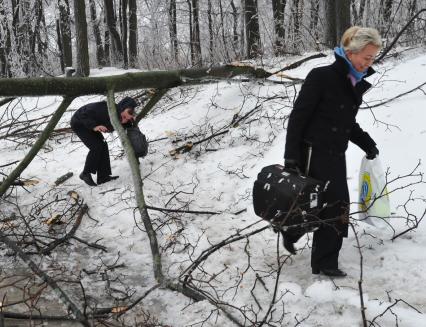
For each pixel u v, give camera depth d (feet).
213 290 12.25
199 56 43.73
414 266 11.79
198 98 26.94
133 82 15.75
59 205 18.16
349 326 10.21
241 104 24.39
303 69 27.27
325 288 11.24
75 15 39.81
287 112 21.93
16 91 13.12
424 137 16.42
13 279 13.17
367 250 12.87
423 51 25.45
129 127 19.85
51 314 11.52
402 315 10.09
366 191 12.95
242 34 52.37
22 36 57.47
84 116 19.20
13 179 13.73
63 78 13.92
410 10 35.50
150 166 21.13
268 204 11.46
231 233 15.17
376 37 10.53
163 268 13.82
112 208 17.74
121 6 69.51
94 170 19.60
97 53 70.18
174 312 11.52
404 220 13.62
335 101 11.05
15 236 15.55
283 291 11.55
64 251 14.93
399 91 20.45
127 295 12.25
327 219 11.12
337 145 11.37
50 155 23.85
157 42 67.51
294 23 45.78
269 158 19.24
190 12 65.10
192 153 21.53
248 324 10.72
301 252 13.47
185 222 16.12
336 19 32.40
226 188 18.47
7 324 10.97
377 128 18.08
